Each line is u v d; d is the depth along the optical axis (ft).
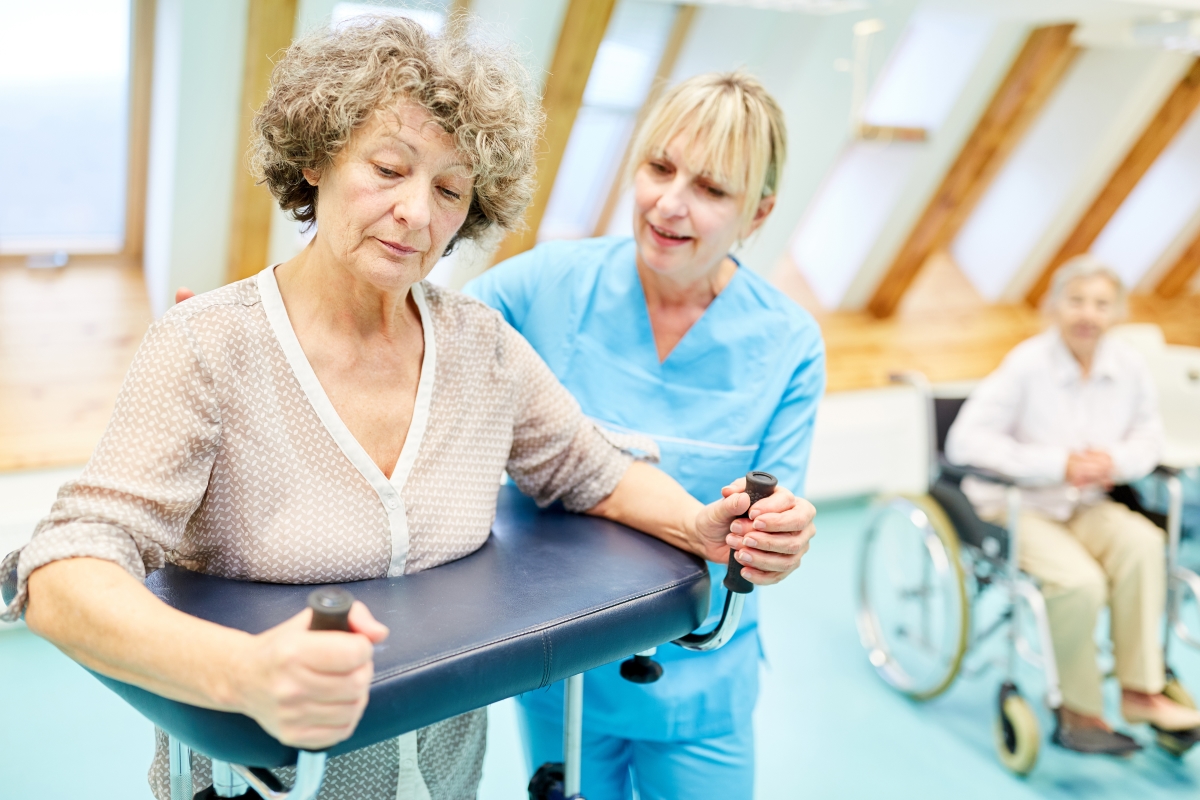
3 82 9.32
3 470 9.00
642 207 4.42
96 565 2.36
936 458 9.12
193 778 3.05
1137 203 18.35
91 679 8.62
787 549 3.11
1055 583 8.20
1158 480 11.28
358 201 2.68
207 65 8.23
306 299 2.88
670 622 3.11
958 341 15.87
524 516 3.62
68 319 10.51
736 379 4.73
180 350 2.61
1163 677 8.55
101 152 10.28
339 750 2.32
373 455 2.96
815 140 11.19
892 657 9.83
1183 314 19.25
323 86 2.64
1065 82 14.11
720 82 4.35
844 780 7.99
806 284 15.57
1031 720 8.04
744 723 4.67
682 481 4.65
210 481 2.77
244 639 2.14
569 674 2.83
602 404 4.71
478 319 3.28
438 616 2.70
